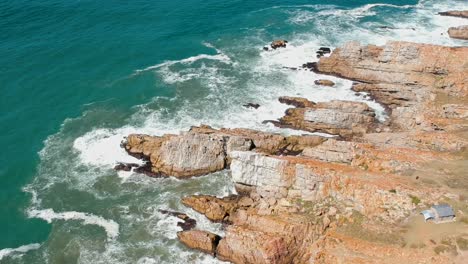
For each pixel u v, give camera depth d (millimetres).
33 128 84562
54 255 63219
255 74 101875
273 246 57875
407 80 93062
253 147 77125
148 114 88688
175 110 89938
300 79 99875
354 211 59812
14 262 62250
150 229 66688
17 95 91562
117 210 69875
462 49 92188
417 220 57031
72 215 69250
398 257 53719
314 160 69250
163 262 61781
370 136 79125
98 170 76625
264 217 62250
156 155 76438
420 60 92875
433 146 72312
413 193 59562
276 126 85062
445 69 90625
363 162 67062
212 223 66938
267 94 94688
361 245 55906
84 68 100938
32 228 67125
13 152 79500
